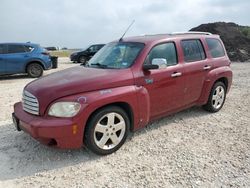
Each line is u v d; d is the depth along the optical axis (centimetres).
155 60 494
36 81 489
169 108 562
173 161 438
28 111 452
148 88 505
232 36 2716
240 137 529
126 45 550
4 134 549
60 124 409
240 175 396
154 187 371
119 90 459
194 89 607
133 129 493
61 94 420
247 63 2131
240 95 866
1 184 383
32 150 478
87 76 460
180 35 604
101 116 441
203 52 639
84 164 433
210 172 405
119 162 438
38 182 387
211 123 605
